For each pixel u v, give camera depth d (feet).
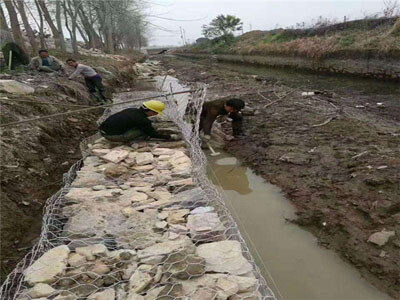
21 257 10.25
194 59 118.42
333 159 16.51
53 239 9.85
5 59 29.91
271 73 58.70
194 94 22.91
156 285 7.77
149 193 12.66
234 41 103.45
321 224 12.28
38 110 19.67
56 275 8.16
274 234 12.25
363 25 50.72
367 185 13.51
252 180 16.61
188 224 10.48
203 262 8.43
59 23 55.57
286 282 10.00
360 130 20.04
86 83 28.86
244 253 9.32
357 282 9.68
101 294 7.55
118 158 15.66
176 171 14.47
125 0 62.34
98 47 103.30
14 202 12.34
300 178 15.51
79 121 22.31
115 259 8.76
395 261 9.81
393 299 8.95
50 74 28.99
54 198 12.41
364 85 38.29
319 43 52.65
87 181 13.76
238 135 22.13
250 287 7.70
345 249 10.87
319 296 9.43
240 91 37.17
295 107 27.20
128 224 10.62
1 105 17.66
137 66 73.31
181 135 19.44
